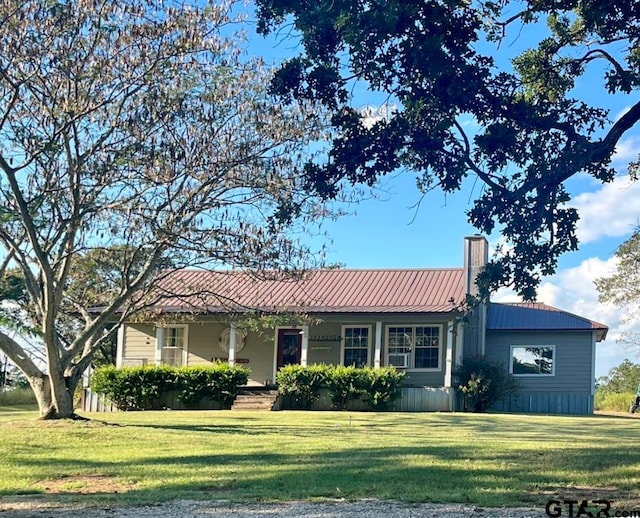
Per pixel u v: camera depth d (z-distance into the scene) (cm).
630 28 1016
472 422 1906
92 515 682
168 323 2631
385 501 746
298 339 2858
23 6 1304
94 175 1429
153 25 1399
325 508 709
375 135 933
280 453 1176
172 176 1441
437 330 2738
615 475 912
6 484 885
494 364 2703
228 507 719
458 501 742
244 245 1560
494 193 894
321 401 2570
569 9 982
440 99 894
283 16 930
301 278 1691
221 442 1340
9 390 3369
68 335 2812
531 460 1062
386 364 2755
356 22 873
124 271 1647
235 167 1519
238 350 2877
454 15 903
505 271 881
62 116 1408
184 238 1525
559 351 2848
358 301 2753
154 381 2564
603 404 3516
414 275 2998
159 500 761
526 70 1087
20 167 1411
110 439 1370
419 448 1231
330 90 949
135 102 1420
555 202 891
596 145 918
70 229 1513
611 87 1038
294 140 1538
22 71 1383
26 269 1627
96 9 1358
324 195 953
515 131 922
